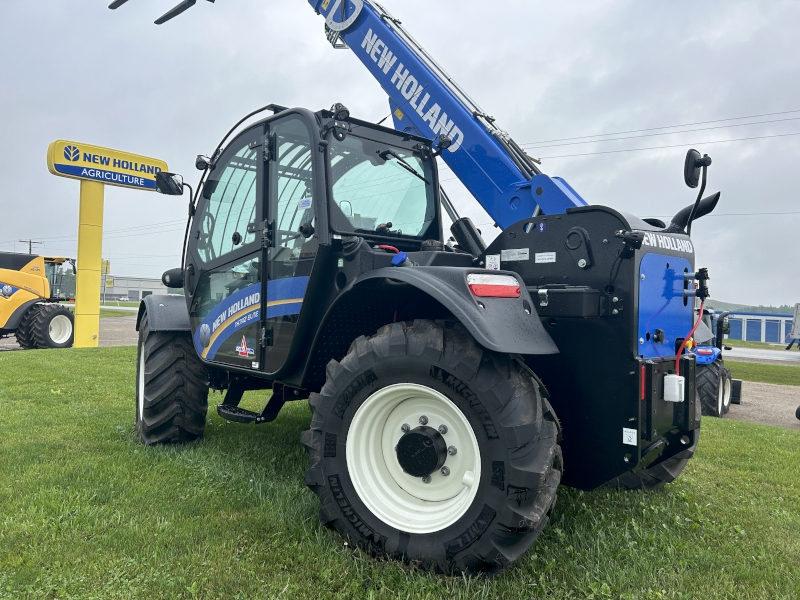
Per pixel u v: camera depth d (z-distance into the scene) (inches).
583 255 95.1
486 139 129.8
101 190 504.1
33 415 191.9
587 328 94.7
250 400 237.6
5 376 286.2
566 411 97.2
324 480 95.9
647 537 100.5
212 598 78.4
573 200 114.3
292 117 121.5
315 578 84.7
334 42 161.6
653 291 96.1
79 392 242.4
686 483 138.8
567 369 96.7
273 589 80.4
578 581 84.5
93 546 91.8
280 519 103.8
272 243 123.1
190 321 156.3
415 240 134.8
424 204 141.2
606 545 96.0
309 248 111.7
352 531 93.0
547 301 94.7
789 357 918.4
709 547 100.7
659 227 110.5
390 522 90.8
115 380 279.9
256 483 123.6
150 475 129.0
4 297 474.9
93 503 110.9
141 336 173.9
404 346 90.4
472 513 83.0
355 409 95.0
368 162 125.8
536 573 86.2
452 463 90.5
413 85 141.3
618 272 91.7
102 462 138.6
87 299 501.7
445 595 79.6
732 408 342.0
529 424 80.8
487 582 82.4
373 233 122.4
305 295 109.4
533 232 103.3
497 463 81.4
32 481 121.8
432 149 141.1
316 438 98.3
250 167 134.1
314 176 111.2
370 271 101.1
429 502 92.2
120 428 172.9
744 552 99.3
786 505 127.0
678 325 104.9
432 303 108.1
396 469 96.5
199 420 158.6
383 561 89.0
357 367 94.8
